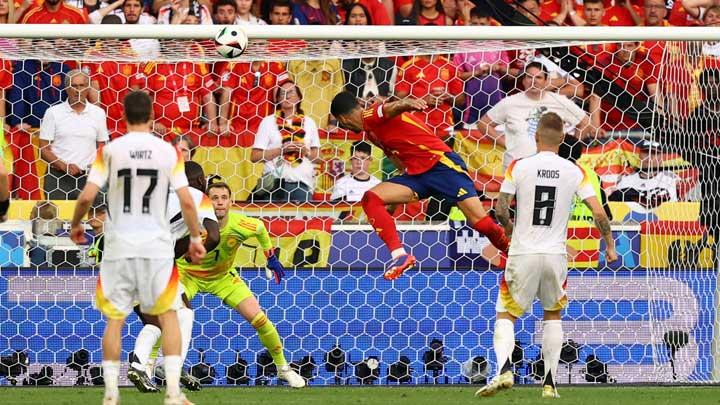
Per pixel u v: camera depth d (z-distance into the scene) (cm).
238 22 4434
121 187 2072
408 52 3416
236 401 2641
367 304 3388
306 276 3391
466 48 3394
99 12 4428
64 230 3494
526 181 2581
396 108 2930
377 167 3981
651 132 3838
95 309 3334
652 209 3741
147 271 2073
